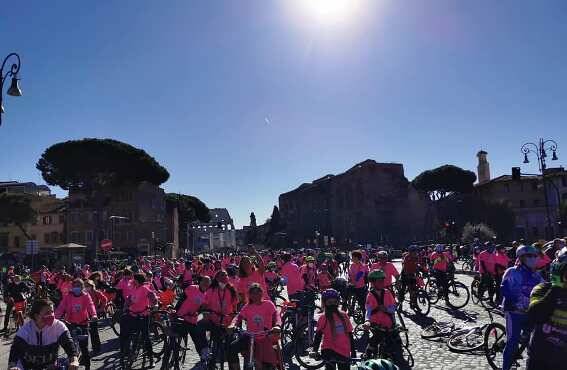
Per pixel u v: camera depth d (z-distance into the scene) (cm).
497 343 849
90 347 1263
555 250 1519
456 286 1680
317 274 1645
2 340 1556
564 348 441
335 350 649
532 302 466
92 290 1360
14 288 1752
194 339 927
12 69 1620
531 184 8581
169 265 2608
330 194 10969
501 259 1581
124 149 5722
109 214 7462
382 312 807
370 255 3825
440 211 8662
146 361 1047
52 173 5659
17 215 6725
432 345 1070
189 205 10400
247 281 1089
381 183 10031
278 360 740
